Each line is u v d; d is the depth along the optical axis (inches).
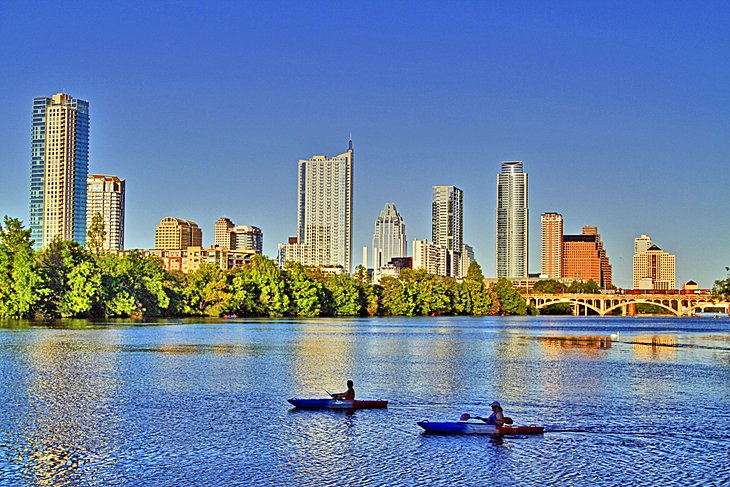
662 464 1820.9
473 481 1678.2
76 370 3358.8
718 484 1672.0
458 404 2578.7
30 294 7401.6
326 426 2175.2
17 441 1973.4
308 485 1635.1
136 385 2930.6
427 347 5054.1
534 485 1657.2
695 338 6486.2
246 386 2942.9
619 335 6963.6
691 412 2463.1
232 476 1689.2
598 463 1823.3
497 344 5452.8
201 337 5634.8
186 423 2203.5
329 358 4104.3
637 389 2984.7
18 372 3260.3
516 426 2110.0
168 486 1624.0
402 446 1951.3
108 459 1814.7
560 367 3789.4
